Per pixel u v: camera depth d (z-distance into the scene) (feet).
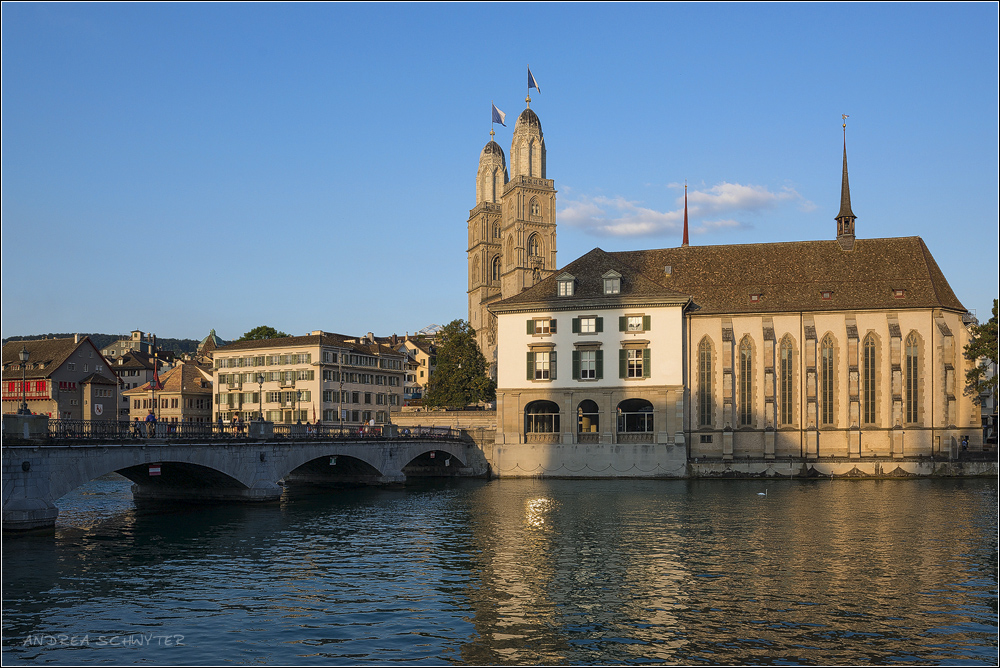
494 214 585.63
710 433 282.15
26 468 136.36
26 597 95.86
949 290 288.71
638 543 133.18
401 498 210.38
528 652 76.54
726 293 295.07
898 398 274.57
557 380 281.33
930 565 113.70
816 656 75.25
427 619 87.04
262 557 121.60
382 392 491.72
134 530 149.07
